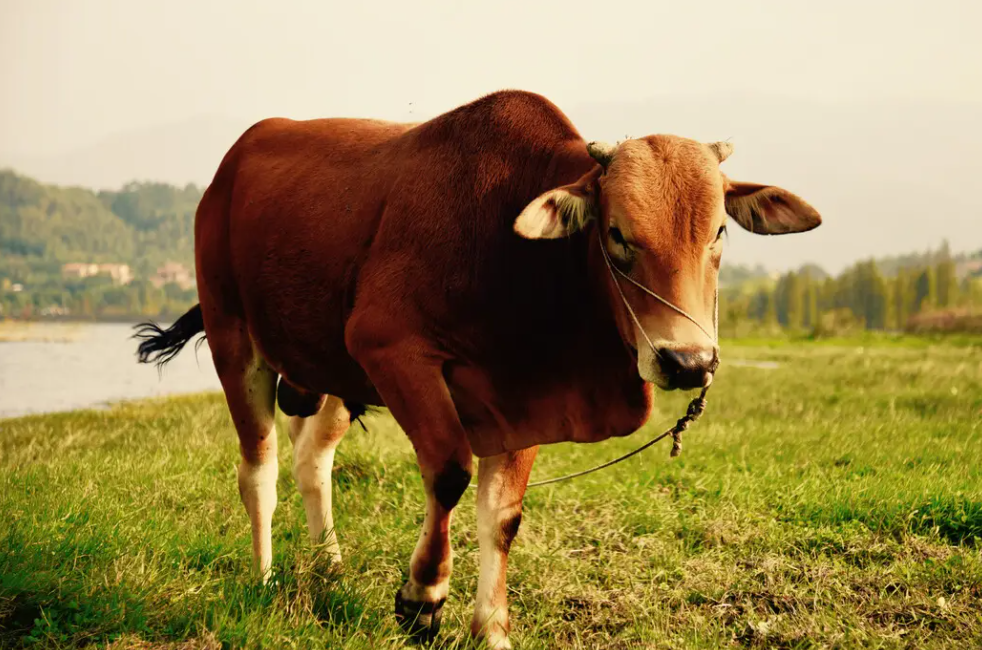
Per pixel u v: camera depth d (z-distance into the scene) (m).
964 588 4.25
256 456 4.78
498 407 3.93
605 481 6.58
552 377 3.88
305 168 4.57
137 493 5.68
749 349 36.81
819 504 5.61
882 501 5.50
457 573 4.77
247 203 4.72
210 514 5.44
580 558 4.96
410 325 3.86
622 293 3.45
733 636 3.92
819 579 4.41
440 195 3.93
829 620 3.95
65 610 3.46
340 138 4.62
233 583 3.98
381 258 3.96
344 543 5.12
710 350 3.26
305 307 4.32
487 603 3.94
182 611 3.57
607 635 4.01
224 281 4.88
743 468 6.86
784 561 4.68
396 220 3.97
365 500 6.08
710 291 3.42
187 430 8.78
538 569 4.74
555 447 8.36
